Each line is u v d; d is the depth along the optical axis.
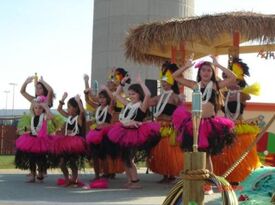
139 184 8.74
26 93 9.39
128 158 8.23
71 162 8.63
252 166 8.05
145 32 9.35
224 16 8.71
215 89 7.41
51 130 9.13
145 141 8.12
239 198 5.98
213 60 7.46
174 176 8.89
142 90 8.27
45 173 9.91
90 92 9.66
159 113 8.71
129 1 21.14
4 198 7.08
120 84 9.58
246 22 8.66
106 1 21.67
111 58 21.30
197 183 4.28
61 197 7.23
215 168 8.09
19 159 9.09
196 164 4.29
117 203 6.62
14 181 9.41
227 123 7.37
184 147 7.24
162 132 8.62
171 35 8.98
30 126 9.12
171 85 8.74
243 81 8.67
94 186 8.39
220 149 7.32
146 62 11.36
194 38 8.92
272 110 9.91
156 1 21.25
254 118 9.58
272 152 9.80
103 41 21.67
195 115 4.40
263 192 6.38
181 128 7.32
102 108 8.81
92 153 8.76
